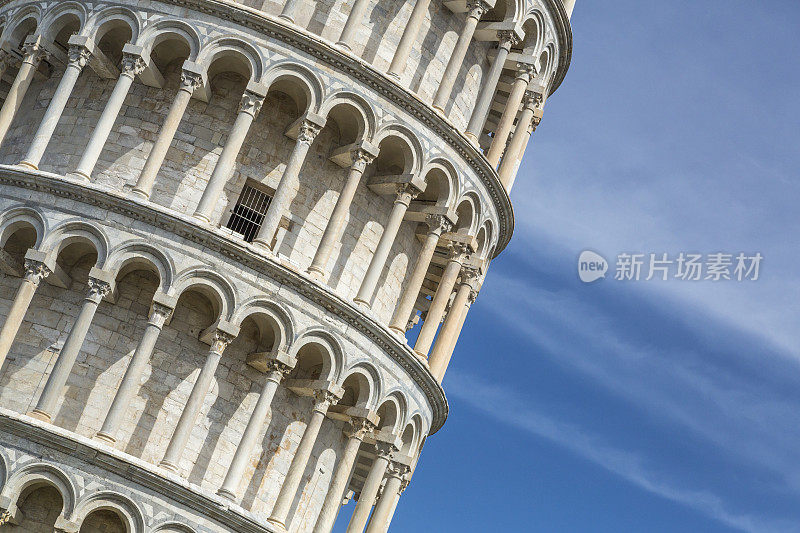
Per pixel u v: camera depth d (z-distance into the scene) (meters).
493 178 55.25
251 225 51.19
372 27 54.69
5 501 45.34
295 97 52.22
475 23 55.44
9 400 48.31
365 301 50.94
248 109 50.22
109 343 48.94
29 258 47.91
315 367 51.19
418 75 55.41
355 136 52.91
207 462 48.88
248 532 47.38
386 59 54.53
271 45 50.94
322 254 50.19
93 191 48.31
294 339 48.94
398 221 52.12
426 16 55.97
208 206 49.00
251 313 48.56
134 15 51.19
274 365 48.69
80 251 49.69
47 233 48.28
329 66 51.34
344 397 52.16
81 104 52.50
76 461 45.88
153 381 48.81
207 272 48.28
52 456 45.84
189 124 51.56
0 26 54.75
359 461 59.41
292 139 52.34
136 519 45.91
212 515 46.78
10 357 48.94
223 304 48.31
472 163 54.44
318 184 52.41
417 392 52.81
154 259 48.22
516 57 57.78
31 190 49.25
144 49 50.59
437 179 53.94
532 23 58.09
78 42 50.88
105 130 49.78
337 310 49.69
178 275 48.03
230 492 47.50
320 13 53.88
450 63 54.56
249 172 51.47
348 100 51.41
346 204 50.78
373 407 50.78
